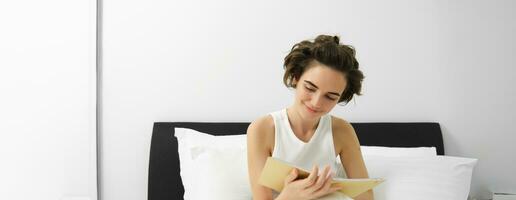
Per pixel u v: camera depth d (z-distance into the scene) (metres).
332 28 2.17
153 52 2.11
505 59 2.22
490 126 2.24
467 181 1.81
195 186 1.73
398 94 2.21
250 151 1.43
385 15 2.19
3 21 1.99
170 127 2.08
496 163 2.26
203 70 2.13
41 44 2.02
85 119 2.06
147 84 2.11
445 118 2.23
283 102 2.18
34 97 2.02
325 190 1.21
